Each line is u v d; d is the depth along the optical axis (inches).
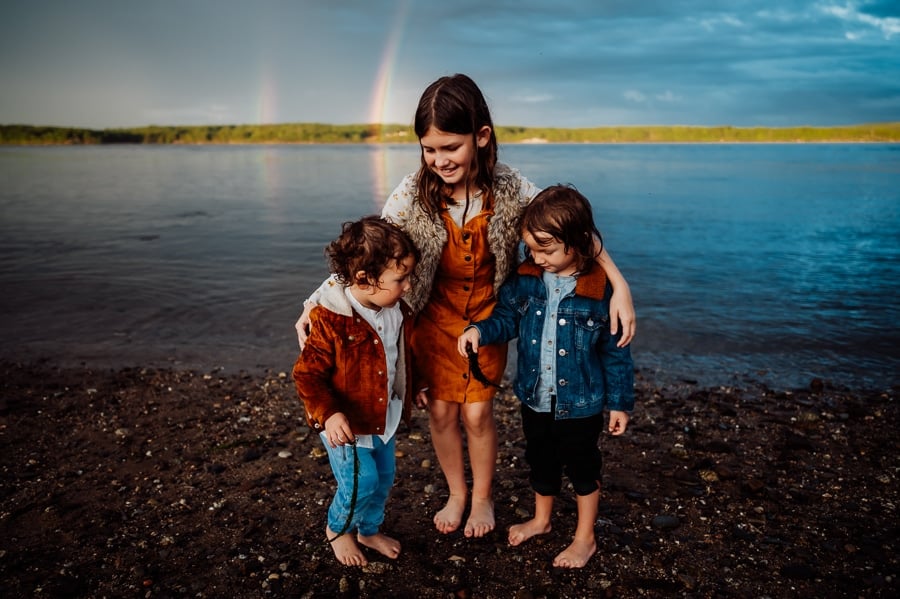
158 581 105.6
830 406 193.3
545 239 96.4
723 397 200.5
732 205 820.6
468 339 103.5
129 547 115.8
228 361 242.5
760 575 106.7
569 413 104.5
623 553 113.3
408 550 115.7
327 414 92.9
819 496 134.2
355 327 98.7
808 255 450.9
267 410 187.9
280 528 122.5
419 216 105.1
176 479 143.6
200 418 181.2
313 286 371.6
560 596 102.3
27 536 119.7
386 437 105.5
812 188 1087.0
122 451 159.2
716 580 105.4
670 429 172.6
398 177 1544.0
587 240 98.4
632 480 141.9
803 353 248.2
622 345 103.5
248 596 102.0
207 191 1106.7
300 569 109.3
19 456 156.1
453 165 99.0
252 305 329.1
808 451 158.1
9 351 255.0
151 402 195.0
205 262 446.9
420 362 115.5
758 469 147.6
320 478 143.7
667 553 113.5
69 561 111.4
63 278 391.5
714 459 153.1
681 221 658.2
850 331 275.0
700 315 301.4
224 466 150.0
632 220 669.9
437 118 95.0
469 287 110.4
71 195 1008.9
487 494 125.1
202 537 119.3
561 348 104.0
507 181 106.2
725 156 3174.2
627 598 101.4
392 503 133.4
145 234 582.6
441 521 122.6
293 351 255.6
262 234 587.5
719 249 480.7
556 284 105.1
